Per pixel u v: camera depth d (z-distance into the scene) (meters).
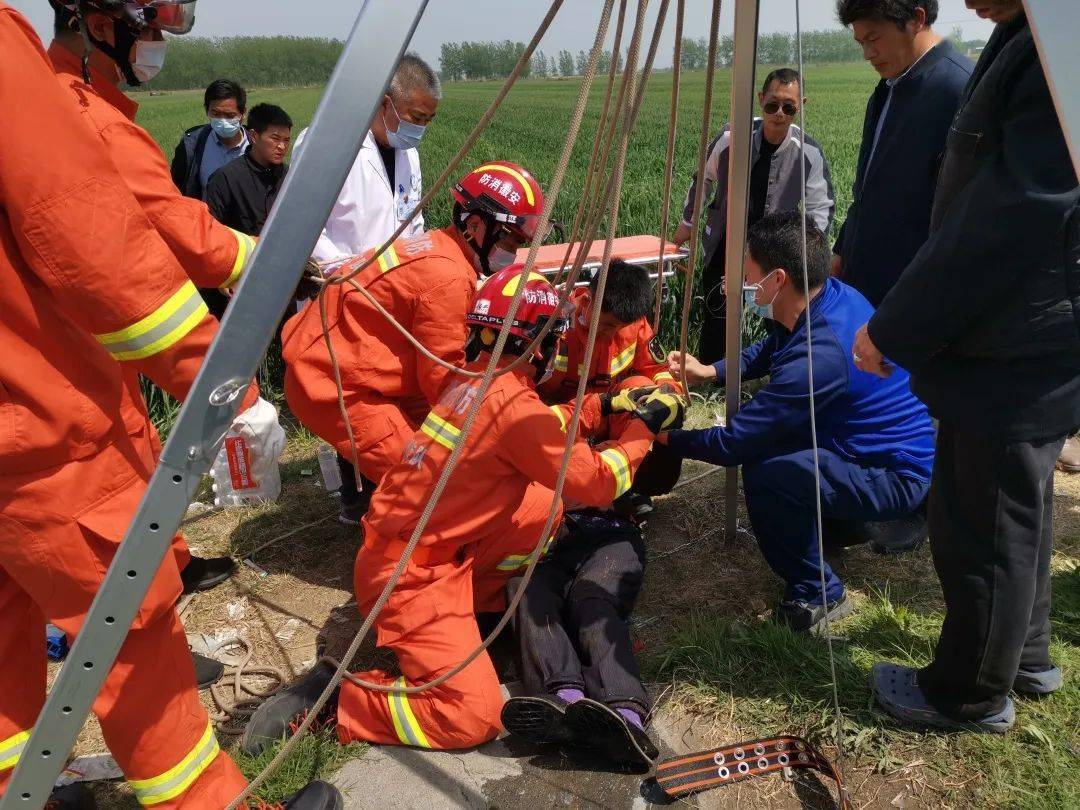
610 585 2.82
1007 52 1.88
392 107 3.77
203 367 1.50
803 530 2.89
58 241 1.53
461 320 3.08
